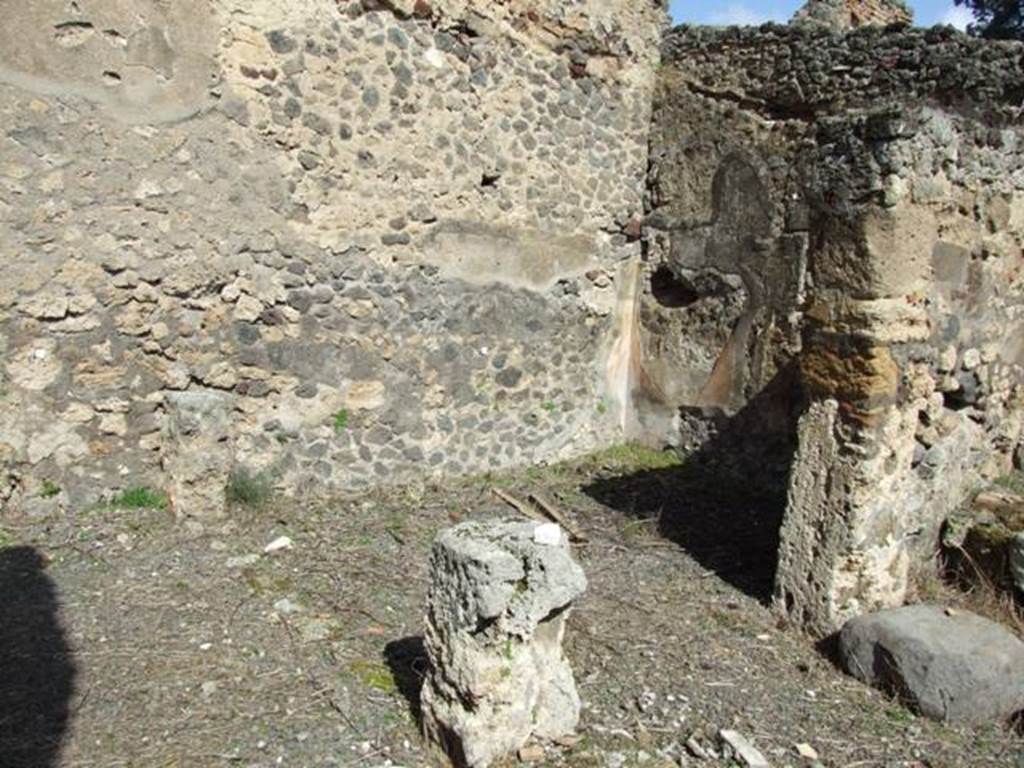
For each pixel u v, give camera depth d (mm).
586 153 6578
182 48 4625
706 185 6629
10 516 4355
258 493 4977
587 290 6758
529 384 6465
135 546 4219
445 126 5719
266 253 5051
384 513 5184
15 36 4168
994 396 5098
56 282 4406
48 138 4312
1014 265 5035
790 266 6117
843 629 3814
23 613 3498
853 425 3877
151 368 4742
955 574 4535
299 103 5066
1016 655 3504
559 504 5727
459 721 2785
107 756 2713
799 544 4098
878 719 3393
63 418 4500
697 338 6742
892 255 3762
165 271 4711
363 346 5504
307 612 3752
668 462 6836
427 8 5508
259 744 2836
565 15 6250
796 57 6070
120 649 3316
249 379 5086
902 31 5551
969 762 3146
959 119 4332
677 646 3824
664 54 6875
